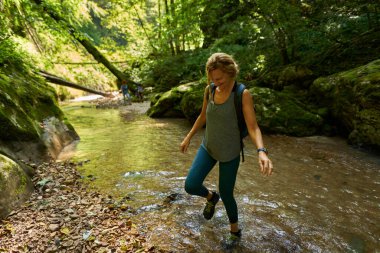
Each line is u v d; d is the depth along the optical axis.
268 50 10.19
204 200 3.70
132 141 6.74
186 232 3.02
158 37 18.48
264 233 3.00
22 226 3.01
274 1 8.25
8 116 4.98
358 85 5.75
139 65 20.08
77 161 5.29
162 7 21.97
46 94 7.17
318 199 3.70
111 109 12.84
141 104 14.13
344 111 6.30
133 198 3.76
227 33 12.80
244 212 3.40
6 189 3.36
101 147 6.26
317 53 8.80
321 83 7.21
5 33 7.46
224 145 2.58
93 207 3.45
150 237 2.91
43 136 5.70
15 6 9.20
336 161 5.04
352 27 8.62
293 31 8.73
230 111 2.48
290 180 4.29
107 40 17.95
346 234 2.98
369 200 3.66
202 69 14.20
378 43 8.02
